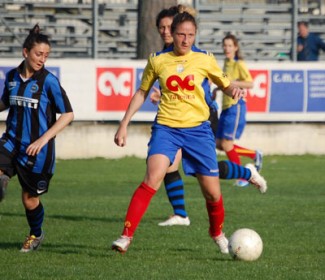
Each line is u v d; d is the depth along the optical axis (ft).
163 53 72.84
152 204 116.98
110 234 87.97
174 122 72.02
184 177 155.84
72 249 77.66
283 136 189.26
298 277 64.18
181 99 71.82
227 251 75.41
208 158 72.49
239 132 140.15
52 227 92.94
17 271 65.98
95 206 112.47
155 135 72.38
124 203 116.16
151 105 179.42
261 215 103.91
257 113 185.06
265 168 165.99
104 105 177.47
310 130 190.29
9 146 73.20
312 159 184.14
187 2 241.55
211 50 232.53
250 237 71.51
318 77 187.83
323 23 245.65
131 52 236.22
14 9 242.37
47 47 71.92
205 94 74.02
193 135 72.23
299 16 243.19
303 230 91.35
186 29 70.79
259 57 237.45
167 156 71.51
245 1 263.70
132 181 144.87
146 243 81.92
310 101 187.62
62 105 72.84
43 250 77.10
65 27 237.86
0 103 74.69
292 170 163.02
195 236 86.99
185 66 71.77
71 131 179.83
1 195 71.15
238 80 140.15
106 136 181.27
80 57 230.27
